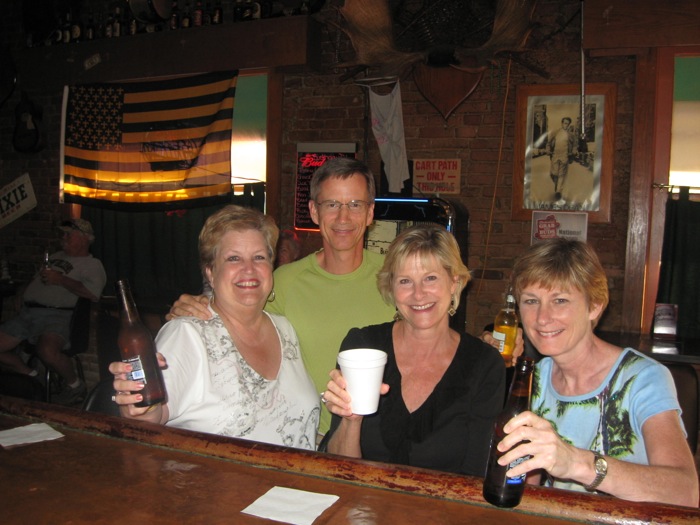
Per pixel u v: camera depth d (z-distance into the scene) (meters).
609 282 3.99
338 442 1.62
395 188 4.14
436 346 1.80
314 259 2.30
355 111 4.48
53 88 5.26
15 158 5.75
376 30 3.99
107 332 4.25
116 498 1.03
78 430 1.36
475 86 4.02
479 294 4.24
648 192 3.84
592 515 0.97
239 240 1.78
